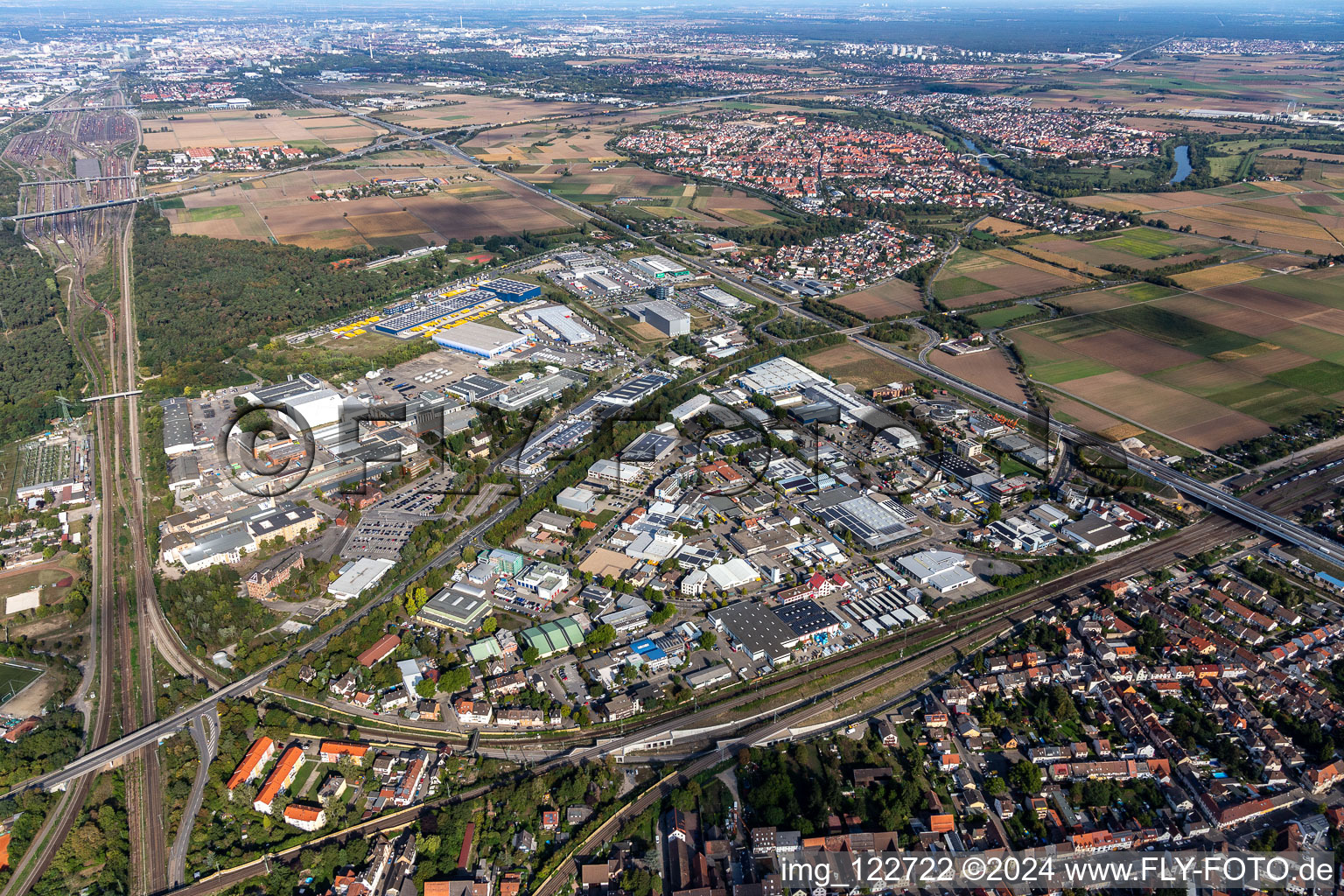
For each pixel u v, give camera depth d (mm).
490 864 187750
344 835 193500
